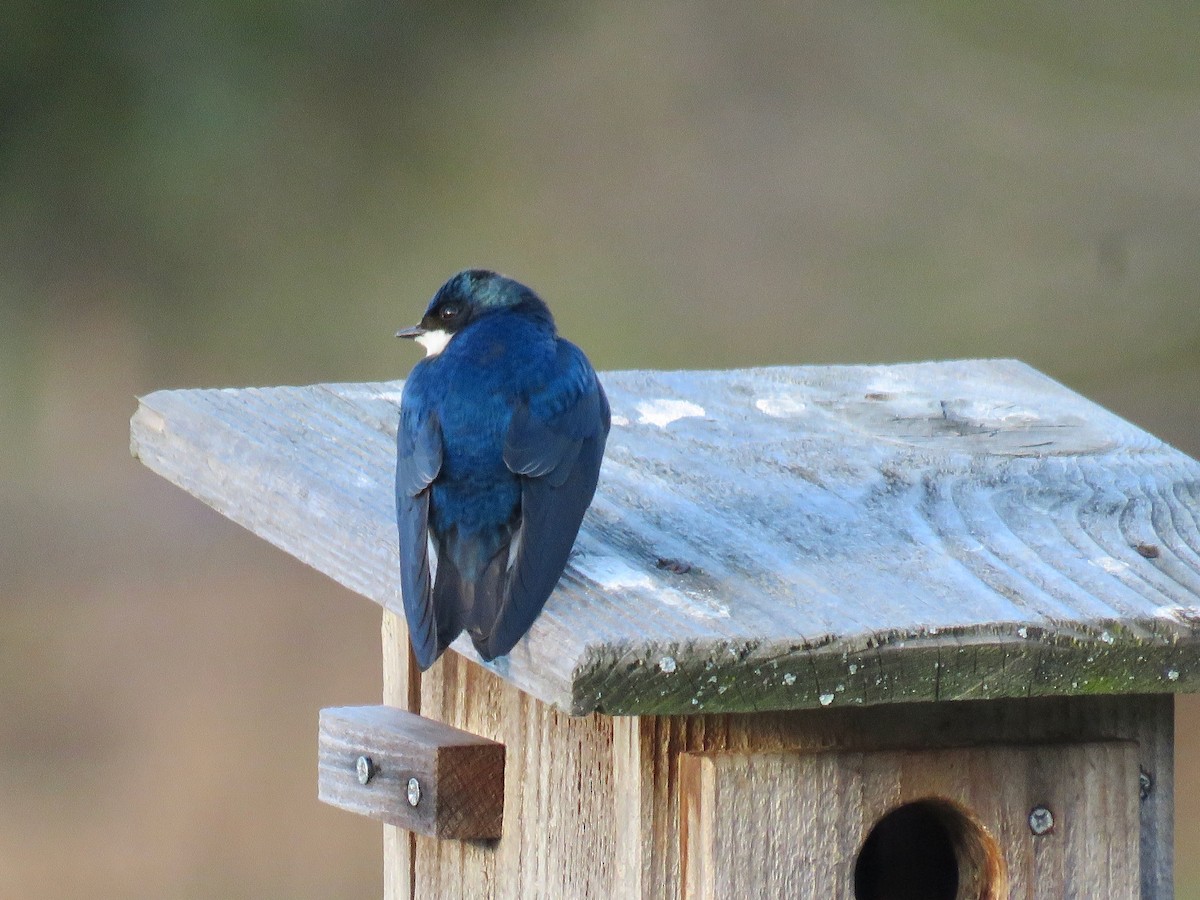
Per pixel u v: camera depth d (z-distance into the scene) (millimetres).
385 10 15773
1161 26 16016
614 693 4512
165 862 11688
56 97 15188
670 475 5816
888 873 5789
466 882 6062
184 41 15359
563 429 5160
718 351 15031
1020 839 5223
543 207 15750
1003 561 5199
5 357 15117
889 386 6832
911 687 4672
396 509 5418
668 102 16219
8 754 12641
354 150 15680
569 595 4812
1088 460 6047
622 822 5125
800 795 5035
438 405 5184
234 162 15453
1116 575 5121
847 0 16328
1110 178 15539
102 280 15336
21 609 13984
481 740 5887
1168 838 5410
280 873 11672
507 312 5723
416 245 15555
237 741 12781
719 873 4984
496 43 16047
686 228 15711
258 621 13938
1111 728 5371
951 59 16297
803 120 16125
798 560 5145
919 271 15344
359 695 13227
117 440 15102
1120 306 14969
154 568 14523
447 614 4809
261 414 6418
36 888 11422
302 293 15445
